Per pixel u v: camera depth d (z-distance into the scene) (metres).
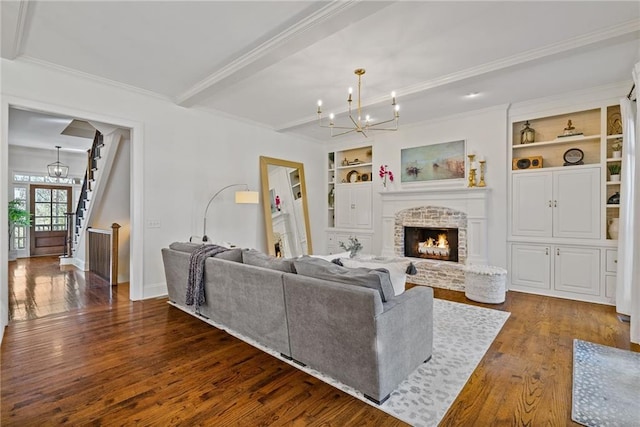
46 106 3.45
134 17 2.60
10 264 6.95
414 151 5.74
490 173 4.88
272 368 2.41
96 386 2.16
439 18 2.56
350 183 6.77
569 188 4.34
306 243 6.53
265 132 5.88
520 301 4.19
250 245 5.61
